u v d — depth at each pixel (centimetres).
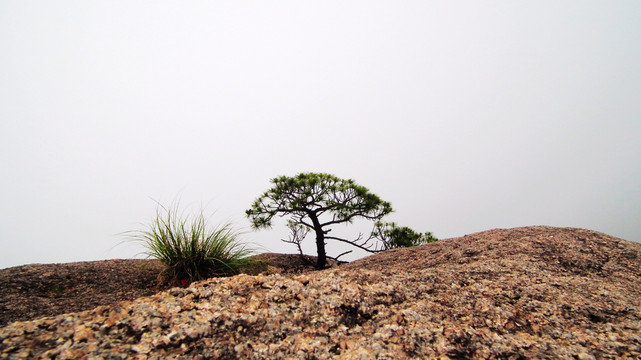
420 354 229
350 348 237
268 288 321
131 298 429
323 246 1093
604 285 385
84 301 401
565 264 505
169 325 238
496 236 704
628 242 620
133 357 199
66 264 536
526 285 365
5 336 199
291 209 1084
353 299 310
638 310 304
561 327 273
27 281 439
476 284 369
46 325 218
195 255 536
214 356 215
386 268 649
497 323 279
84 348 198
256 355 222
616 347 236
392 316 286
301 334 253
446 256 627
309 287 331
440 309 302
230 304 283
